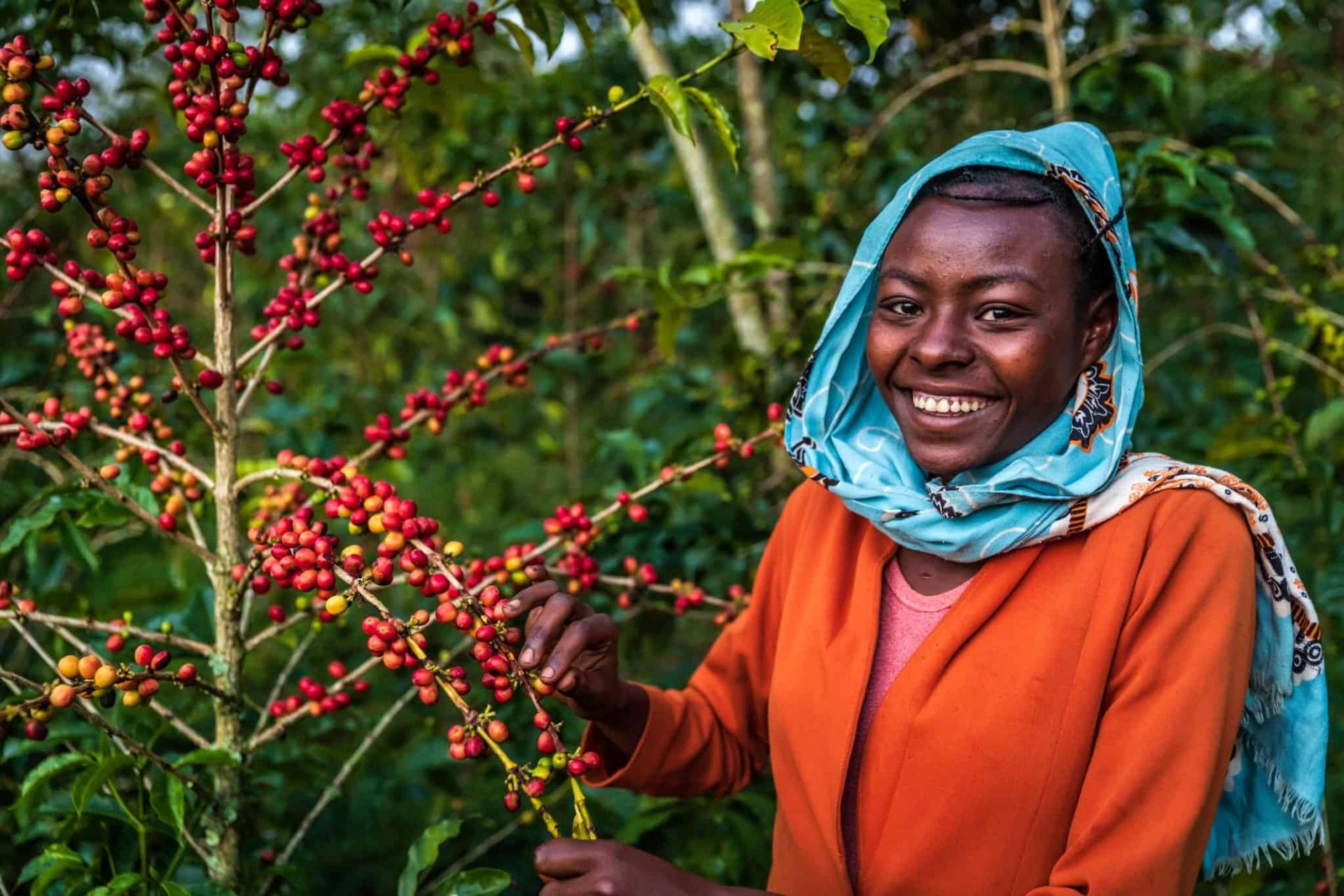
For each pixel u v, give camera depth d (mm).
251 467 2215
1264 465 2525
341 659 2920
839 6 1416
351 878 2369
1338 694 2461
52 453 2275
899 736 1229
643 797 2035
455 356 4523
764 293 2461
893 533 1286
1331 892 1762
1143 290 3004
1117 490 1208
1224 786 1356
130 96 2898
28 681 1356
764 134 2939
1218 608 1147
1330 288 2576
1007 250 1196
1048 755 1163
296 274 1766
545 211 4344
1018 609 1214
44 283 2928
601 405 4484
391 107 1606
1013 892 1179
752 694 1559
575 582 1772
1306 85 3494
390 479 3428
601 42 4117
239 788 1605
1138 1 3012
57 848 1442
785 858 1376
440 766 2451
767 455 2738
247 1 1681
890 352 1264
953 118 3180
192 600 1837
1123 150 2408
